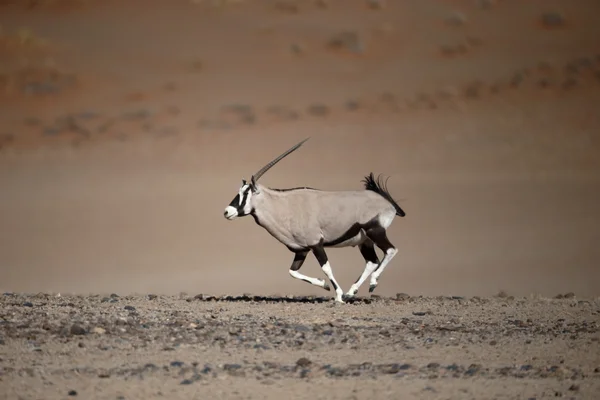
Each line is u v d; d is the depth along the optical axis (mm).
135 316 53000
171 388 38656
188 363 42500
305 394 37875
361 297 65375
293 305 58312
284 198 60625
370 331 49531
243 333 48438
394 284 125750
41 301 60438
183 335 47781
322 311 55688
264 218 60250
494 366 42312
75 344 45719
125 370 41312
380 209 60562
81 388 38656
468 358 43781
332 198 60688
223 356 43781
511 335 48844
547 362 43062
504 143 198000
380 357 43906
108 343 46000
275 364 42406
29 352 44188
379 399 37219
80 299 62281
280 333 48594
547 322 52750
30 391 38219
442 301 61438
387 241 60719
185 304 58906
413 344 46531
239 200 59844
